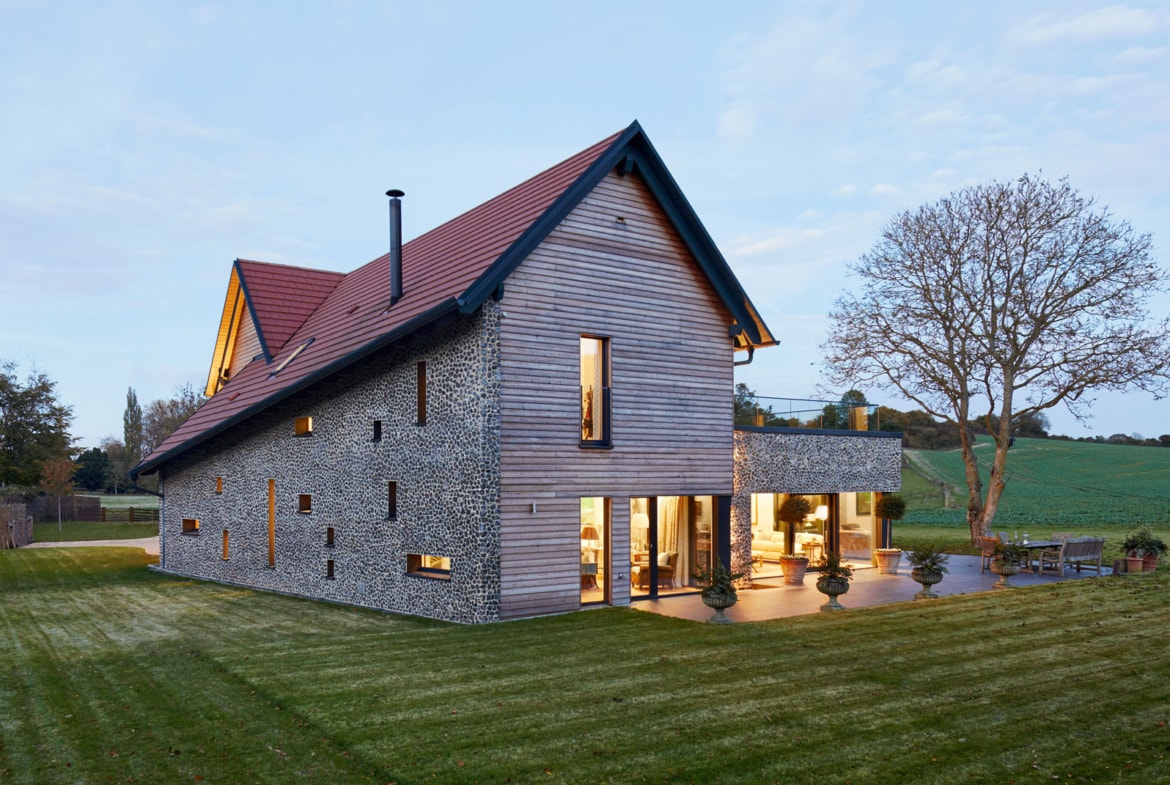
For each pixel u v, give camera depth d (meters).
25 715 8.48
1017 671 10.03
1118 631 12.61
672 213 16.33
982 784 6.49
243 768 6.90
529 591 14.00
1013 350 26.27
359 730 7.72
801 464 20.84
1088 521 39.31
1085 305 25.17
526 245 13.79
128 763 7.06
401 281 18.02
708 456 17.19
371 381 16.53
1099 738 7.57
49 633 13.22
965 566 22.31
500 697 8.80
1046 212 25.16
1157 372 24.06
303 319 25.28
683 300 16.81
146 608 16.19
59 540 37.78
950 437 73.12
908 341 27.67
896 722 7.97
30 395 41.62
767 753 7.11
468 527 13.72
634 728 7.75
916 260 27.36
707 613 14.37
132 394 77.06
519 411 14.00
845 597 16.47
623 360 15.70
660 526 17.67
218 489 22.39
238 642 12.19
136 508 51.88
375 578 16.09
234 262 25.84
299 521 18.73
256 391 21.06
